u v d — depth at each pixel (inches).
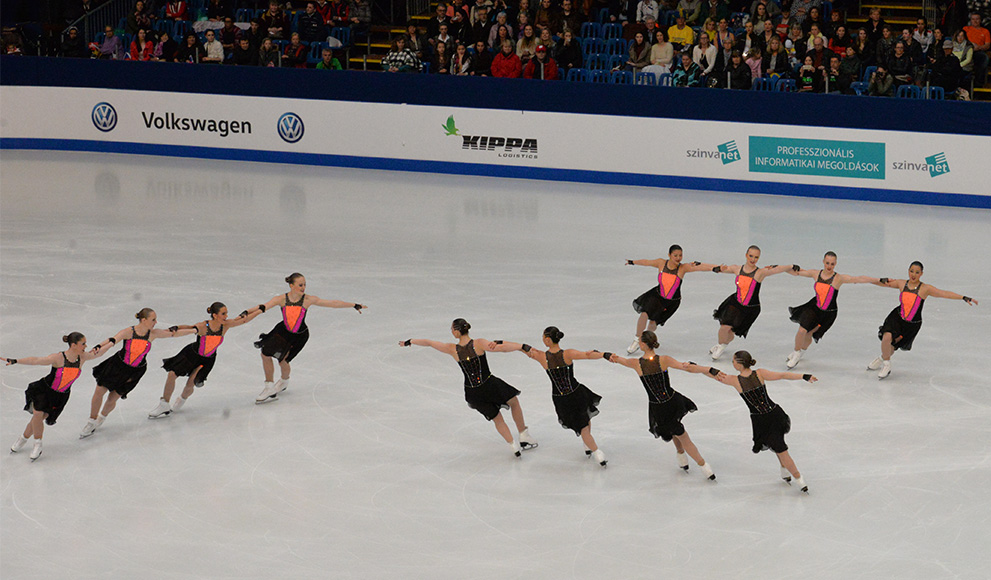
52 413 508.4
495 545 429.7
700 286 788.0
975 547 422.6
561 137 1149.7
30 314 721.0
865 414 556.1
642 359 472.7
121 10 1423.5
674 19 1221.1
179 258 858.8
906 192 1026.7
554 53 1191.6
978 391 582.6
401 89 1202.0
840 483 479.5
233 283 789.2
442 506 463.5
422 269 826.2
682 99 1095.6
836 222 959.6
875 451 511.8
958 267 807.7
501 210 1027.3
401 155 1218.6
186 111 1285.7
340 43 1305.4
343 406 576.4
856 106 1027.3
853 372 616.4
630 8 1230.9
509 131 1169.4
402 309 730.2
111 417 565.3
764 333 686.5
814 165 1057.5
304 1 1454.2
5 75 1316.4
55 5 1464.1
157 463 508.7
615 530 440.8
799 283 790.5
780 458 464.1
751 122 1072.8
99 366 540.1
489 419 504.4
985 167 988.6
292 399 586.2
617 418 557.9
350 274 813.2
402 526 446.3
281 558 421.1
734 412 563.8
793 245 881.5
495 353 651.5
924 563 411.5
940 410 558.6
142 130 1305.4
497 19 1210.0
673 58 1157.1
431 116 1197.1
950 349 648.4
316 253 874.8
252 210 1032.2
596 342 663.8
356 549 427.8
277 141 1262.3
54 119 1325.0
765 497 468.1
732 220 974.4
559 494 473.7
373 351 656.4
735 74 1104.2
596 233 933.8
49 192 1103.6
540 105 1150.3
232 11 1406.3
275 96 1251.2
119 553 425.7
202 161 1279.5
